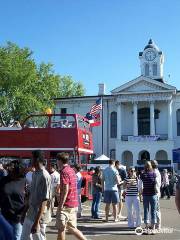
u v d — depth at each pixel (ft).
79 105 229.86
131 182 51.60
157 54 249.96
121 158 215.51
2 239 13.39
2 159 78.79
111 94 223.92
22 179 28.73
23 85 191.62
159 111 222.28
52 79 205.36
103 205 86.38
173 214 70.49
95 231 48.88
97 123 132.16
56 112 232.32
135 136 215.51
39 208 27.55
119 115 221.66
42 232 28.81
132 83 218.59
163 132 220.64
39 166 28.48
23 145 78.79
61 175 32.60
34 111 192.75
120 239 43.29
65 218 32.35
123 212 70.79
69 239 42.19
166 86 214.90
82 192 76.79
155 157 211.61
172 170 173.99
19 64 191.21
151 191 47.39
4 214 27.76
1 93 190.90
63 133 77.82
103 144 225.56
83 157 81.51
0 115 189.57
